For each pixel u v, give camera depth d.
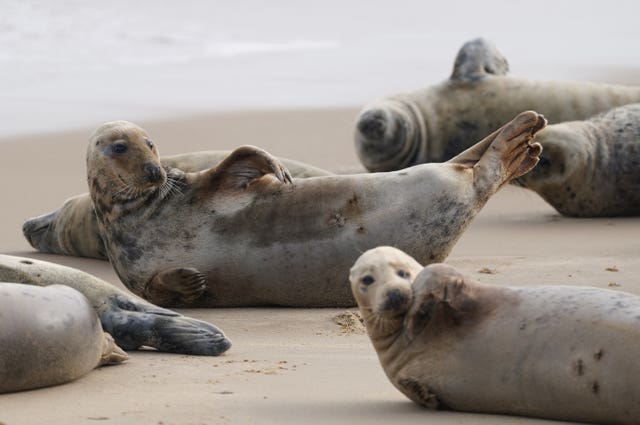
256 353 23.16
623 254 33.12
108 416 17.25
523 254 34.00
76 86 76.81
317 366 21.59
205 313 28.92
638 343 15.55
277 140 58.28
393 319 17.72
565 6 115.12
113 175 29.55
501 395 16.89
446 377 17.31
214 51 96.81
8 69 82.88
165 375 20.64
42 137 58.44
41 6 103.75
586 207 41.66
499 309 17.19
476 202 28.11
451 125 49.81
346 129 61.44
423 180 28.14
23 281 23.17
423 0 122.06
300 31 108.81
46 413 17.52
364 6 122.06
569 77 73.44
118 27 102.00
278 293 29.11
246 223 29.00
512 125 28.33
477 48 50.94
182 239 29.31
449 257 33.69
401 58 89.12
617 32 97.81
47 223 38.06
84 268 35.22
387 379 20.30
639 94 49.16
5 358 18.56
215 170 29.48
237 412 17.52
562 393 16.17
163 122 62.97
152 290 29.52
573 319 16.36
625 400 15.53
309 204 28.66
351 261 28.34
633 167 41.50
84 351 19.80
